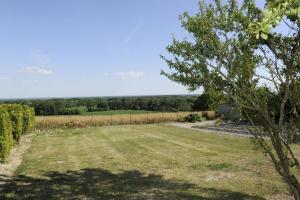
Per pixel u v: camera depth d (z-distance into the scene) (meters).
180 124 33.12
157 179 10.84
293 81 6.00
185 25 7.04
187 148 17.41
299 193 6.21
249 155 14.55
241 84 6.41
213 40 6.67
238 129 24.95
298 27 5.44
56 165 13.52
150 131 26.91
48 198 9.02
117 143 20.03
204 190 9.44
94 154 16.16
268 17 2.59
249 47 6.35
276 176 10.58
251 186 9.66
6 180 10.98
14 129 18.50
